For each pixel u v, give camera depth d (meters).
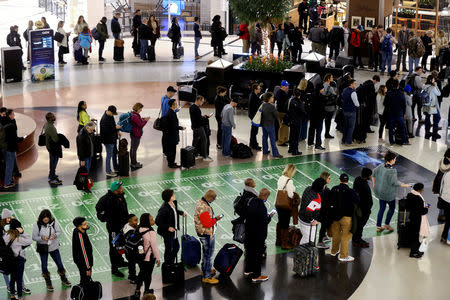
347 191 12.45
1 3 39.31
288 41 28.97
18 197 15.29
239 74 22.95
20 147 17.78
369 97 19.03
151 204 15.02
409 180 16.72
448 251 13.34
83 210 14.70
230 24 37.81
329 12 37.03
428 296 11.70
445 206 13.50
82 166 15.38
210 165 17.39
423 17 33.62
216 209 14.78
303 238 12.85
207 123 17.80
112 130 16.20
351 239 13.62
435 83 19.86
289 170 12.80
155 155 18.14
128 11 39.72
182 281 11.91
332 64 27.56
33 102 22.89
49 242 11.45
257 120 17.86
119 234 11.53
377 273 12.41
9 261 10.81
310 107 18.56
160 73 27.56
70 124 20.53
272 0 27.42
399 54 27.56
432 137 19.95
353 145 19.14
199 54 31.64
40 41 25.48
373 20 28.61
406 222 13.05
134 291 11.56
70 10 37.47
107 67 28.56
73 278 12.06
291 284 11.93
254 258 11.91
